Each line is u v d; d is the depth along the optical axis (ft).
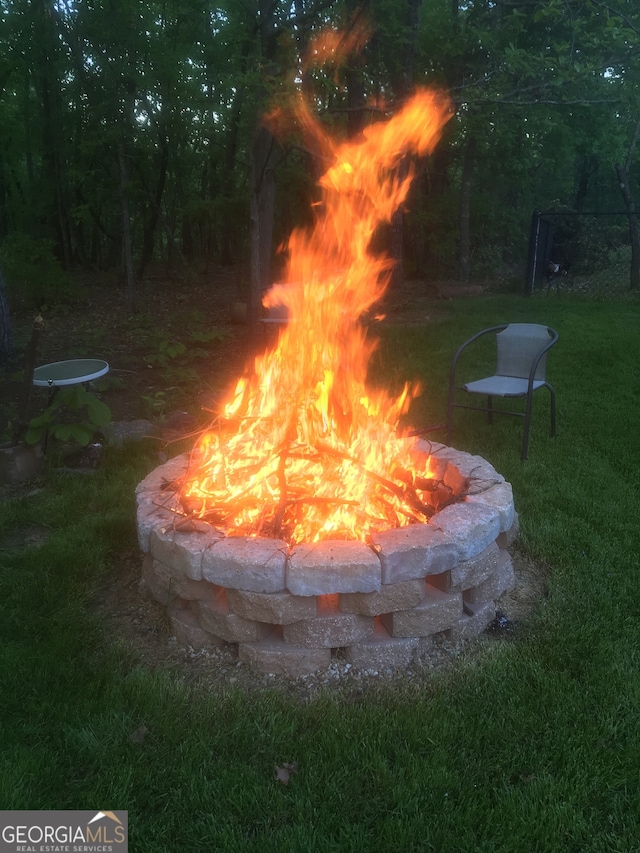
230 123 34.99
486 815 7.34
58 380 18.15
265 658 9.53
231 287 51.98
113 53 34.71
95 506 15.21
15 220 60.59
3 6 47.67
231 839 7.09
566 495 15.03
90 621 10.87
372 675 9.60
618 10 24.34
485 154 55.47
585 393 23.21
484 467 12.35
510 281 50.24
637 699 8.95
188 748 8.28
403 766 8.04
